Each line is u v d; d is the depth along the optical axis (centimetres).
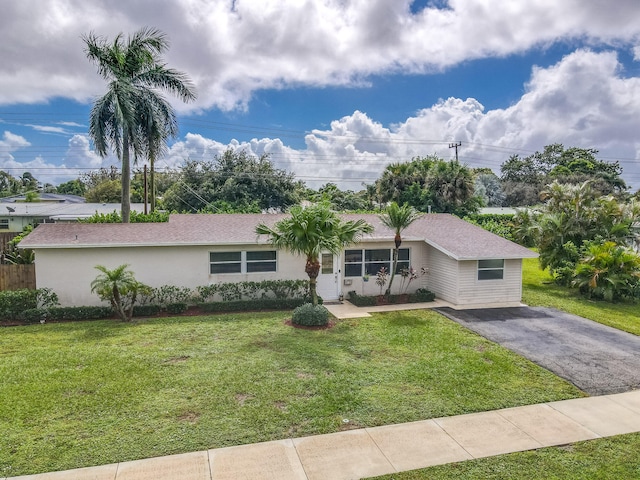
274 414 708
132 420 680
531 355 1017
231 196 3825
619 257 1645
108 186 5031
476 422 701
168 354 986
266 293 1546
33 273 1452
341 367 916
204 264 1513
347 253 1658
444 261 1636
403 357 988
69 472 552
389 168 3828
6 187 8475
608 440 655
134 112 1798
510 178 7112
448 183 3541
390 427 680
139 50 1873
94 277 1426
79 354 980
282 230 1252
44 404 727
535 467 583
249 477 552
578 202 2095
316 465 580
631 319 1370
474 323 1303
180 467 568
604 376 895
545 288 1902
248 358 963
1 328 1223
